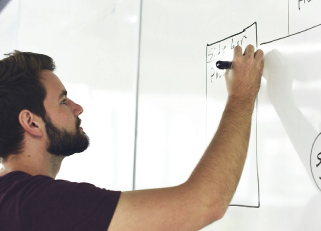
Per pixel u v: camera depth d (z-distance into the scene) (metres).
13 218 0.73
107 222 0.70
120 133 1.33
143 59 1.24
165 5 1.16
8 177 0.82
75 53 1.71
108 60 1.45
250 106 0.80
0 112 0.88
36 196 0.73
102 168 1.42
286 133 0.75
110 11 1.47
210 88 0.96
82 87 1.62
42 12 2.10
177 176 1.05
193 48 1.03
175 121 1.08
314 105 0.70
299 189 0.72
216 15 0.96
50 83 0.92
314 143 0.70
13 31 2.61
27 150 0.90
